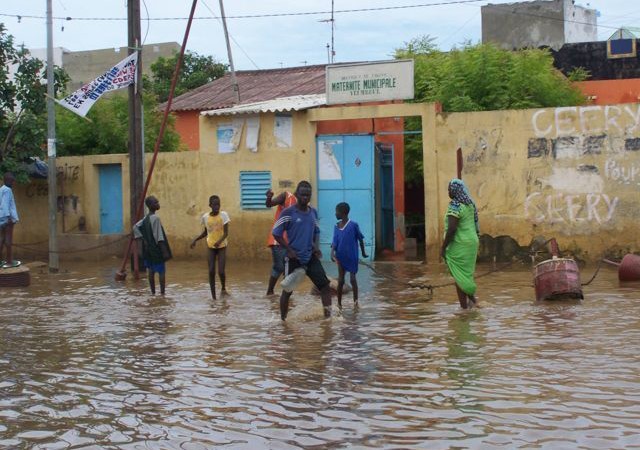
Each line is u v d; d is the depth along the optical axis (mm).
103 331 10133
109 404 6699
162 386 7234
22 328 10516
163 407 6555
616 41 24641
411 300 11953
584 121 15859
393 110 17234
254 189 18594
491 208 16562
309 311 11070
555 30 30016
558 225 16109
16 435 5945
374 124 18938
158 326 10367
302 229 10406
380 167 19969
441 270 15633
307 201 10453
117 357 8539
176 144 24594
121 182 20953
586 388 6605
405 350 8328
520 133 16297
